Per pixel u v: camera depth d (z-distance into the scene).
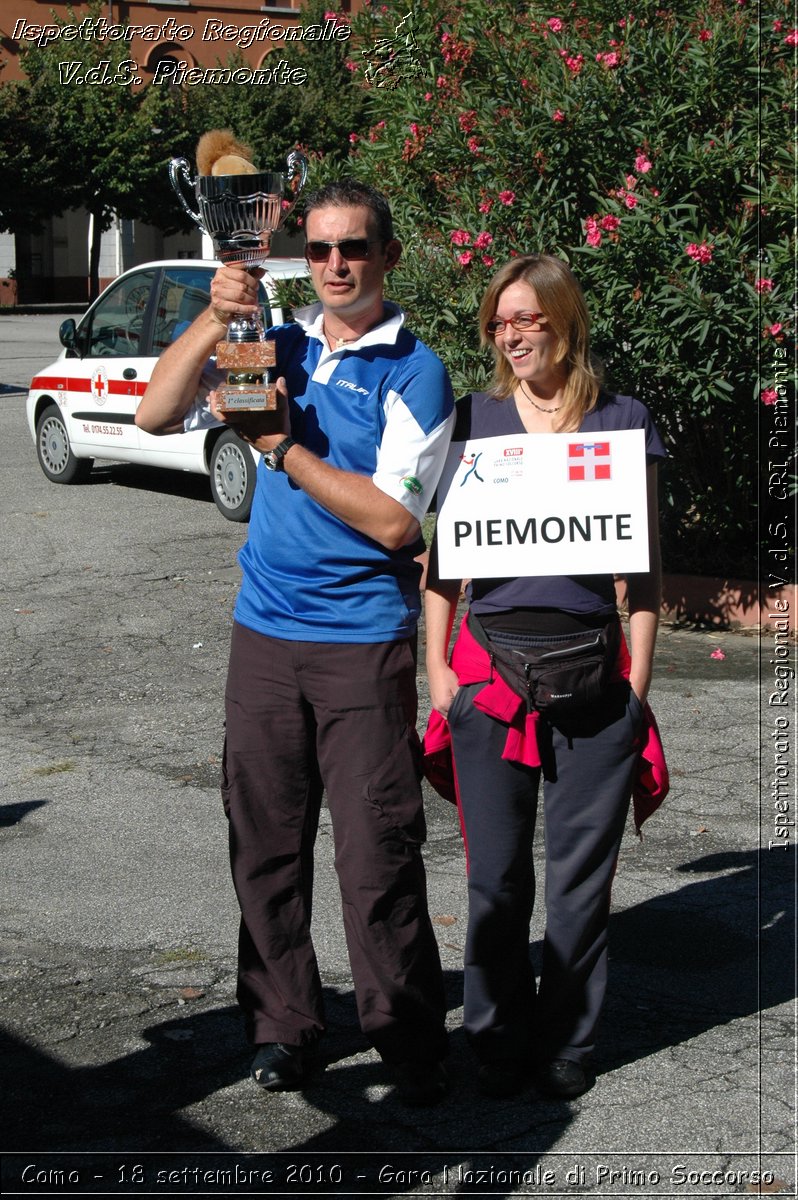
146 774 5.66
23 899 4.48
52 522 10.48
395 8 8.61
